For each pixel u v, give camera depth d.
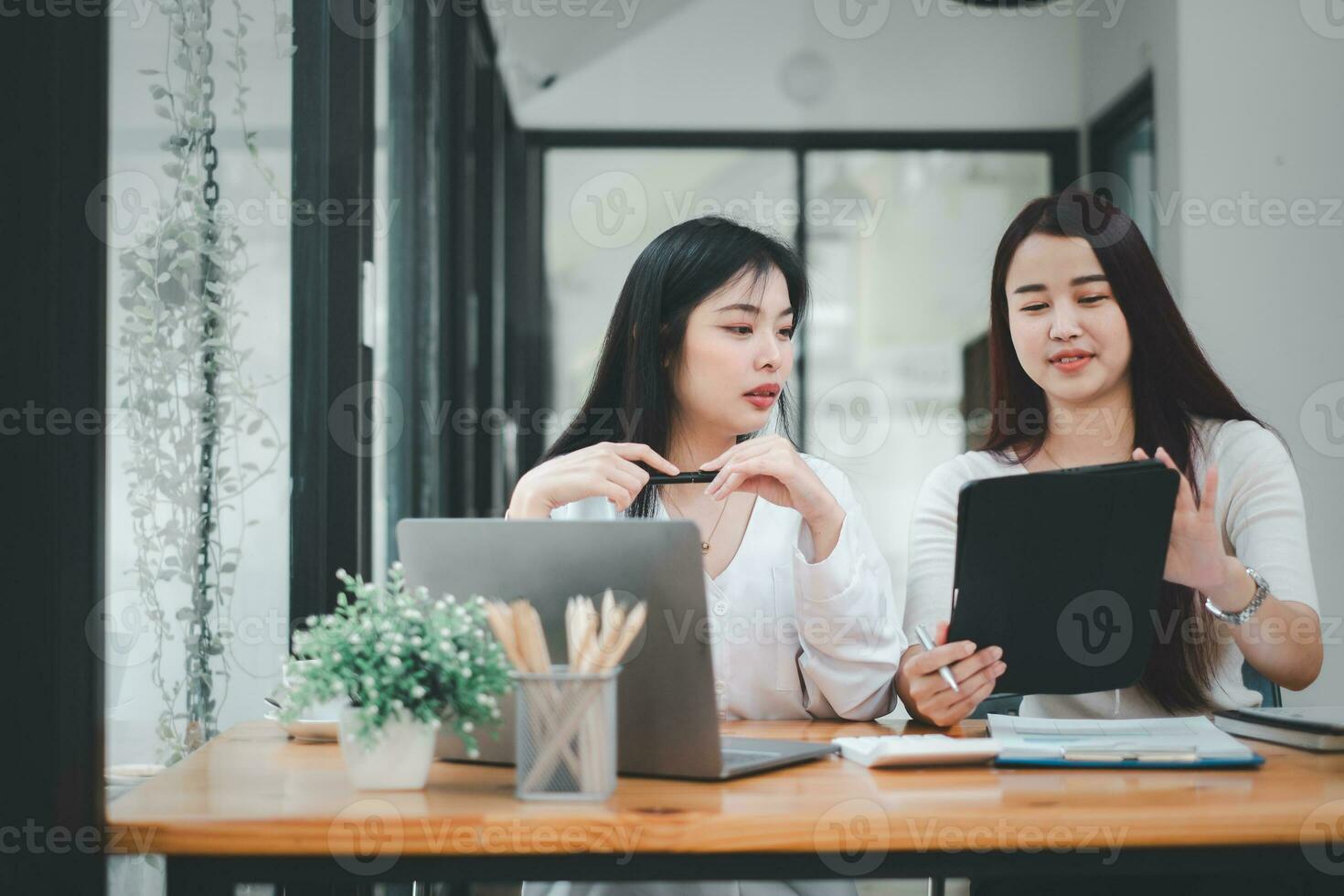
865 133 5.33
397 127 2.97
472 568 1.29
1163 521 1.39
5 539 1.05
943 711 1.46
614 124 5.32
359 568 2.04
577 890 1.50
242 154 1.83
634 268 1.84
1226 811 1.07
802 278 1.84
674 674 1.21
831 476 1.90
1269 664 1.59
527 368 5.28
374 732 1.18
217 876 1.08
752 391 1.77
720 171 5.34
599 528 1.22
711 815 1.05
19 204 1.06
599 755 1.13
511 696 1.29
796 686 1.74
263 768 1.33
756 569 1.77
